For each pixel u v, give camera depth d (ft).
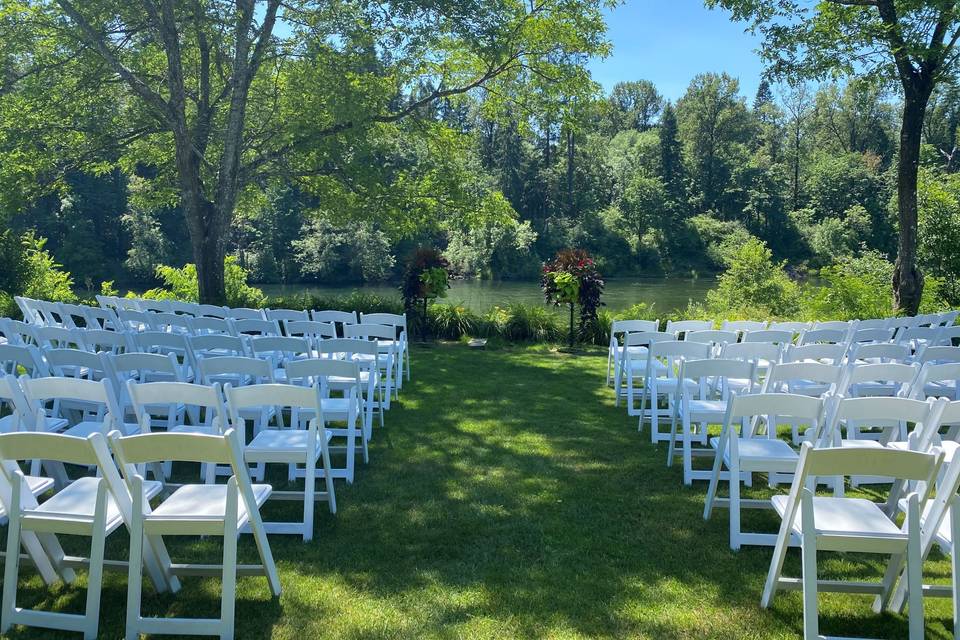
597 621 10.33
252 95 50.85
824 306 45.42
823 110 200.44
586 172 199.31
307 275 137.59
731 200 201.26
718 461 13.97
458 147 53.93
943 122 114.52
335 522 13.89
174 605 10.69
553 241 172.14
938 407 11.48
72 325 26.35
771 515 14.49
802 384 21.16
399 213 50.34
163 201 55.93
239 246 139.85
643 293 129.39
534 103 48.85
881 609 10.57
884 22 37.68
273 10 42.04
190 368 21.27
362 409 17.25
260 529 10.54
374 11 42.01
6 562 9.82
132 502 9.71
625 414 23.20
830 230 163.84
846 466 9.53
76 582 11.36
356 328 22.82
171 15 39.47
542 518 14.16
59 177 47.67
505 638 9.86
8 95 43.78
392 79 47.62
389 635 9.91
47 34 41.19
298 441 13.73
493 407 23.90
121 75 39.99
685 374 16.15
